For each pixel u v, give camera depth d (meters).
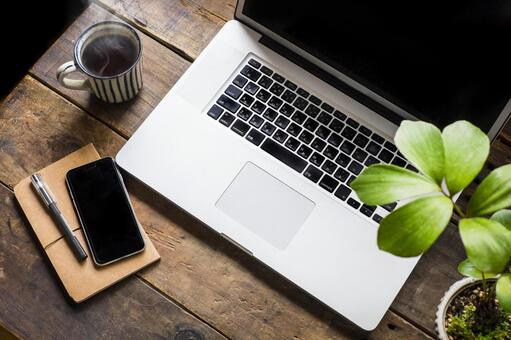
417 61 0.93
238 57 1.02
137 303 0.91
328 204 0.94
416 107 0.97
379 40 0.94
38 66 1.03
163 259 0.93
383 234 0.60
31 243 0.92
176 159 0.95
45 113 1.00
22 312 0.89
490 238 0.59
